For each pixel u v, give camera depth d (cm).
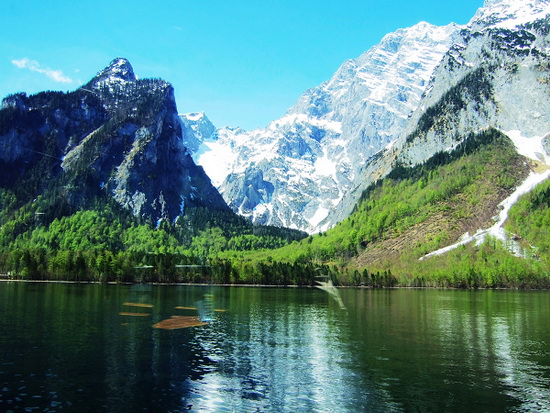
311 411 6256
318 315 14850
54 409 6088
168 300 18362
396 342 10562
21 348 9181
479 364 8644
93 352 9019
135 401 6462
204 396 6738
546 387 7312
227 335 11112
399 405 6519
